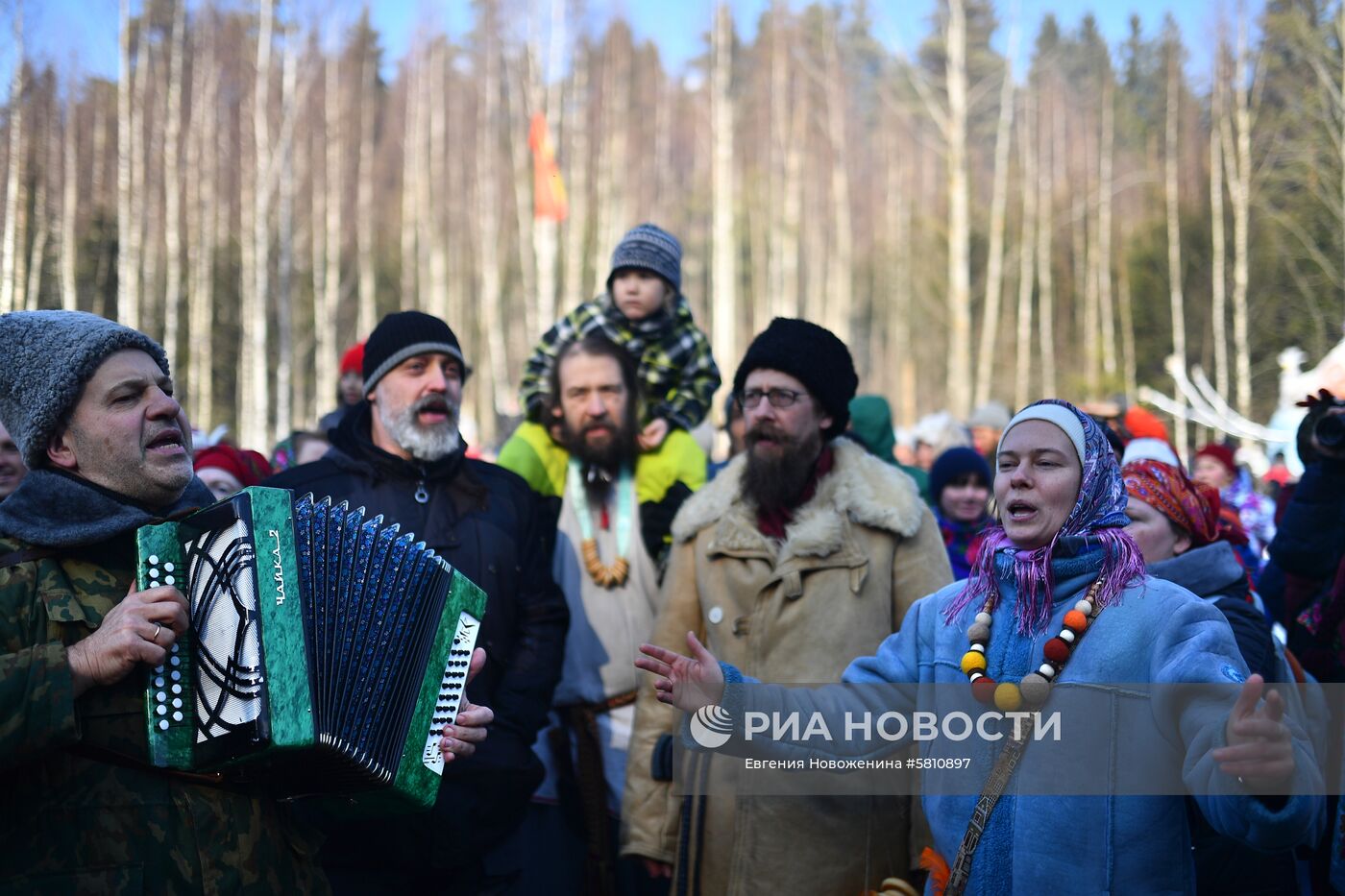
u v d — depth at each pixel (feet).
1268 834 7.38
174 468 8.72
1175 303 102.58
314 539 8.82
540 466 14.87
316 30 100.89
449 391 12.64
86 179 80.07
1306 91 91.71
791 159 128.57
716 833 11.41
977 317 137.80
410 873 11.74
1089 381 109.60
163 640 7.91
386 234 129.18
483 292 127.85
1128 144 134.10
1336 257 89.92
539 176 37.73
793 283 127.44
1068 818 8.26
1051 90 133.08
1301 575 13.06
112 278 80.18
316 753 8.46
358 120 119.03
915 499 12.05
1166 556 11.74
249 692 7.93
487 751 11.96
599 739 13.73
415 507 12.37
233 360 102.83
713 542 12.21
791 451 12.02
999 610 9.06
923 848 10.92
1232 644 8.21
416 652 9.32
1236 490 26.16
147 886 7.96
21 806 7.94
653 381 16.14
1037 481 8.82
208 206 91.40
